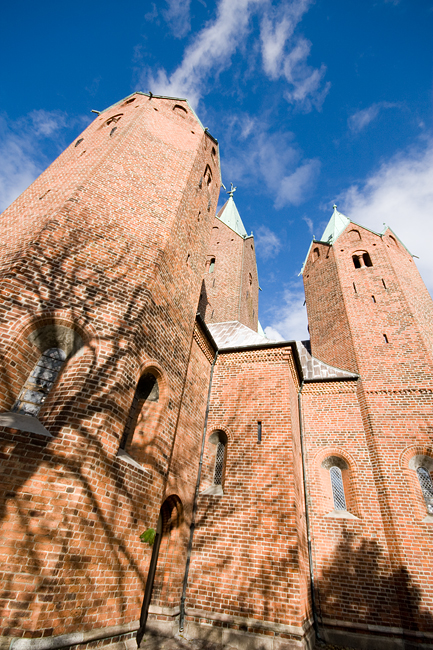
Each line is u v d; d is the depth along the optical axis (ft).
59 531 18.30
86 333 24.79
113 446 22.67
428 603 33.83
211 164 55.11
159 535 32.60
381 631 33.73
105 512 21.18
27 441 19.39
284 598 29.73
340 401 49.78
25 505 17.95
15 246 27.84
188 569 33.37
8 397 21.21
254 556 32.37
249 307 91.71
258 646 27.99
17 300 23.11
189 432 38.06
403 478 41.06
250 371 45.88
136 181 37.45
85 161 38.34
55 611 17.07
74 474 19.92
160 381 31.04
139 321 27.78
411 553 36.58
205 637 29.35
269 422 40.47
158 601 29.99
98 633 19.15
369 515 40.32
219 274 87.15
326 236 84.84
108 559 20.88
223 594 31.32
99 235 30.32
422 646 32.04
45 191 37.37
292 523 32.99
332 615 35.50
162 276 33.24
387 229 74.08
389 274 62.85
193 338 41.98
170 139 45.93
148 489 26.30
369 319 57.82
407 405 46.14
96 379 23.32
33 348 23.32
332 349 59.21
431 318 60.75
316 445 46.73
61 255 26.91
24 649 15.30
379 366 51.21
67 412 21.43
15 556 16.80
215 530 34.78
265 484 36.09
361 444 45.27
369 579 36.70
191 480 37.06
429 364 49.26
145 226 34.45
